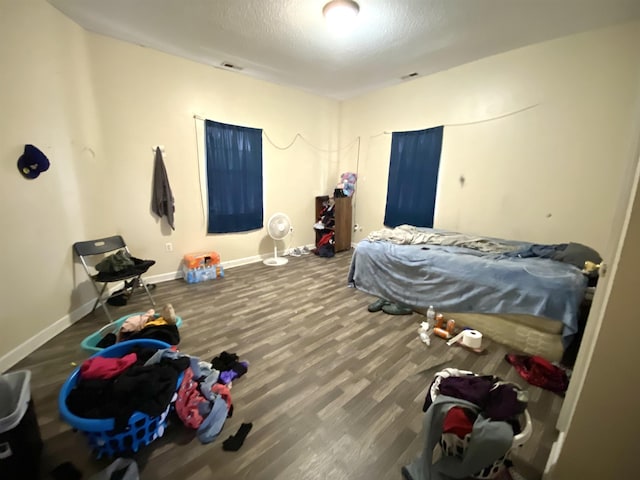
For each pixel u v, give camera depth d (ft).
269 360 6.16
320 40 8.49
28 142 6.30
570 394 3.98
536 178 9.20
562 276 6.21
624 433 2.85
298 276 11.51
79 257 7.93
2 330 5.73
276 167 13.58
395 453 4.13
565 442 3.14
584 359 3.71
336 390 5.32
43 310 6.70
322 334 7.23
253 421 4.61
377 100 13.69
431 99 11.57
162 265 10.72
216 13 7.20
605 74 7.71
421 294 8.30
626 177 3.29
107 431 3.68
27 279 6.28
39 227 6.59
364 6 6.75
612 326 2.73
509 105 9.48
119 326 6.74
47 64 6.79
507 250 8.36
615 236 3.32
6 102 5.81
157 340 5.61
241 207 12.55
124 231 9.62
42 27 6.62
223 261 12.46
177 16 7.36
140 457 3.96
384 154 13.76
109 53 8.59
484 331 7.18
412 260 8.45
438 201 11.92
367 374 5.78
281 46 8.93
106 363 4.41
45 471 3.77
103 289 8.07
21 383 3.75
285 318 8.02
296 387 5.37
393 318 8.13
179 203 10.79
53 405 4.85
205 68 10.61
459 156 11.00
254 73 11.48
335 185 16.37
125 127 9.20
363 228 15.43
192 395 4.64
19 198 6.10
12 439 3.34
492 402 3.65
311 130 14.60
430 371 5.91
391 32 8.00
